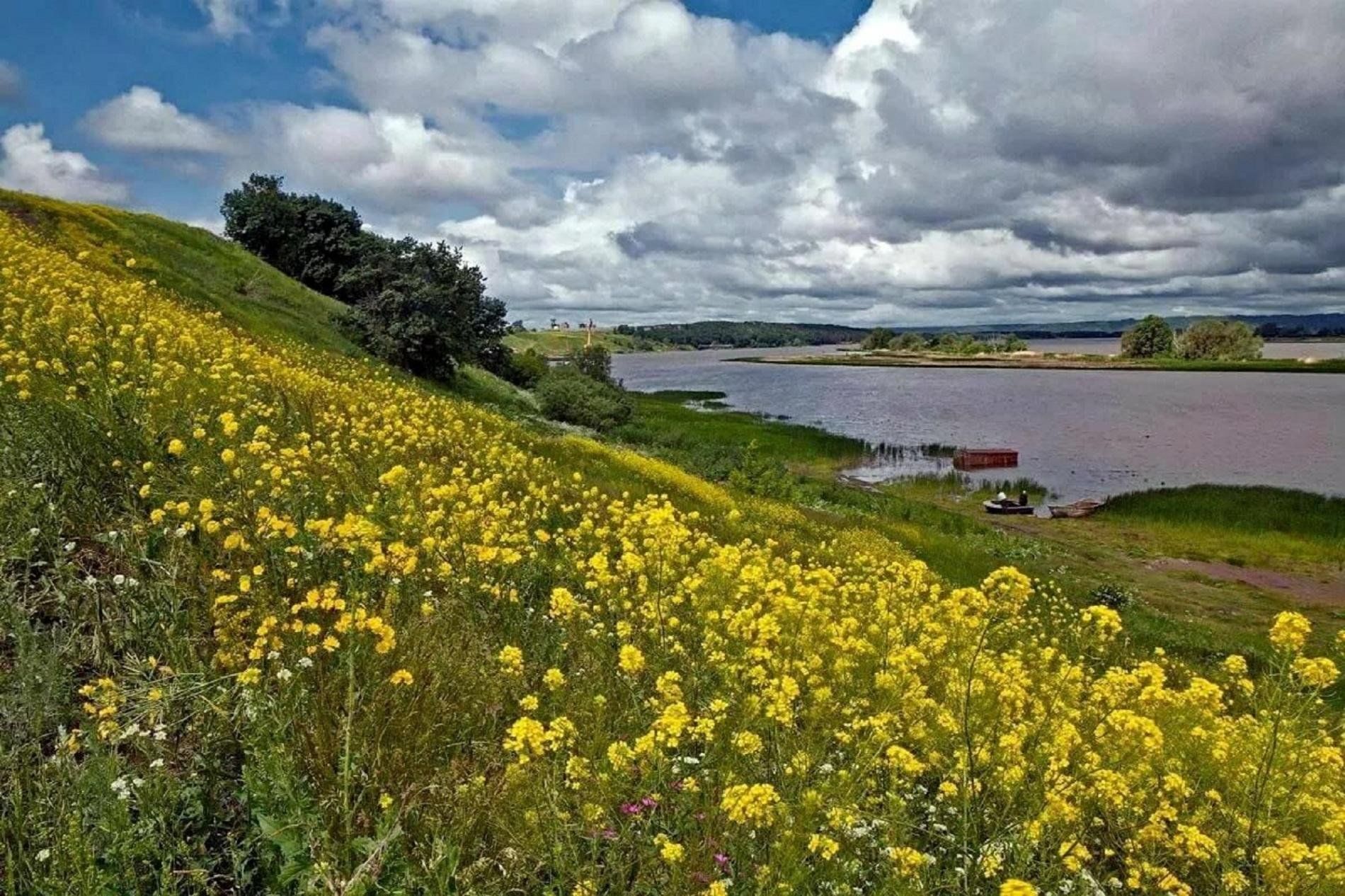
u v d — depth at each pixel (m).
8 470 5.25
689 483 23.69
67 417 5.76
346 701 3.66
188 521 4.93
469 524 6.79
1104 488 46.06
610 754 3.45
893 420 78.19
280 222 58.25
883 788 4.23
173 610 4.07
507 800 3.47
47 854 2.75
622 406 56.72
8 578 4.30
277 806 3.05
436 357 45.06
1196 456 56.16
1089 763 4.34
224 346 13.41
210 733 3.48
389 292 43.16
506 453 13.99
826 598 7.64
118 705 3.50
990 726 4.62
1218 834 4.25
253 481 5.66
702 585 6.09
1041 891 3.62
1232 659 5.51
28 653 3.60
